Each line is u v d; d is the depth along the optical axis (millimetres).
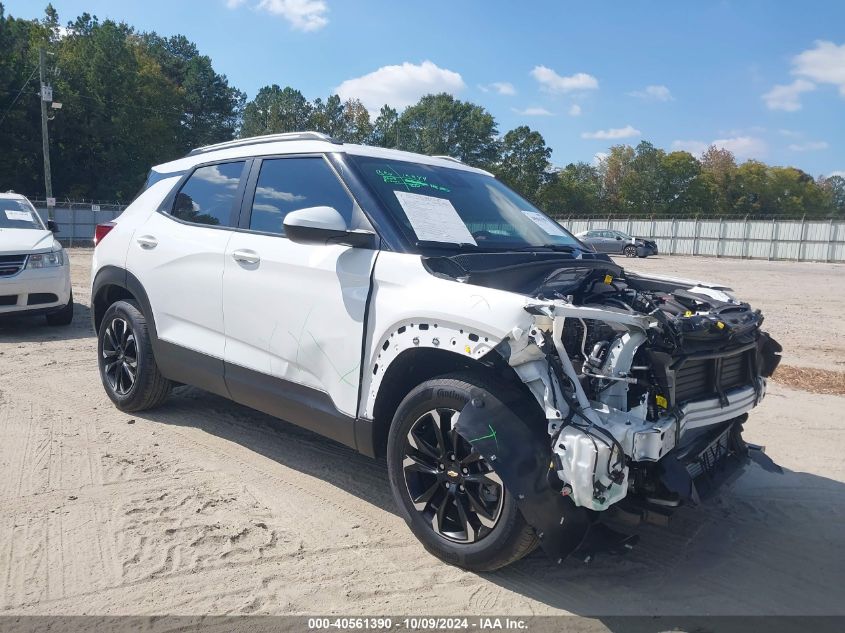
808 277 23828
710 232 44406
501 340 2904
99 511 3695
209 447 4688
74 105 50062
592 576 3246
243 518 3680
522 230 4254
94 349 7730
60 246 9070
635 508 2957
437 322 3148
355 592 3031
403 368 3402
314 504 3887
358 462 4520
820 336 10414
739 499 4211
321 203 3924
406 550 3412
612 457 2736
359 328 3510
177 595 2963
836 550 3590
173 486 4039
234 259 4227
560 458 2781
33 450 4527
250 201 4344
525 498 2832
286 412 3980
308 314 3771
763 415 6008
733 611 2996
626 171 92875
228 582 3076
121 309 5176
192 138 73562
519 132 81688
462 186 4359
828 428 5656
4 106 47031
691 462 3295
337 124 81438
